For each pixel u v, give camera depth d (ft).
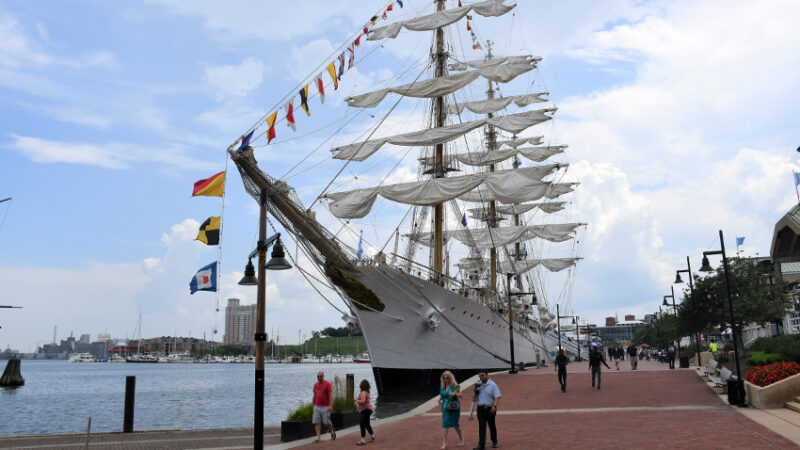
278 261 57.06
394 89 157.89
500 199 144.36
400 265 137.80
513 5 164.25
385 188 145.18
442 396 54.60
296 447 60.95
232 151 93.56
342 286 121.49
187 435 80.48
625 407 80.02
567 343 348.79
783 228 71.92
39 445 71.36
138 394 225.56
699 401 82.17
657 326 307.17
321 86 86.22
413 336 137.28
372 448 56.54
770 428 54.85
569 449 50.31
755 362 111.96
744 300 143.64
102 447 69.41
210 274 62.80
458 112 178.60
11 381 279.69
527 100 209.67
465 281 185.16
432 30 172.24
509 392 102.68
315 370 527.81
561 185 245.24
